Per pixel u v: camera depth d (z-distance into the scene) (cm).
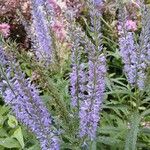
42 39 79
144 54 71
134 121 70
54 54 81
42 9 78
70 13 57
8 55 54
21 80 54
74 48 58
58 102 63
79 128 62
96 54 57
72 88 62
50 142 57
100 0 58
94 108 59
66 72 91
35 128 57
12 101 56
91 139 63
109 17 112
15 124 83
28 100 55
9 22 108
